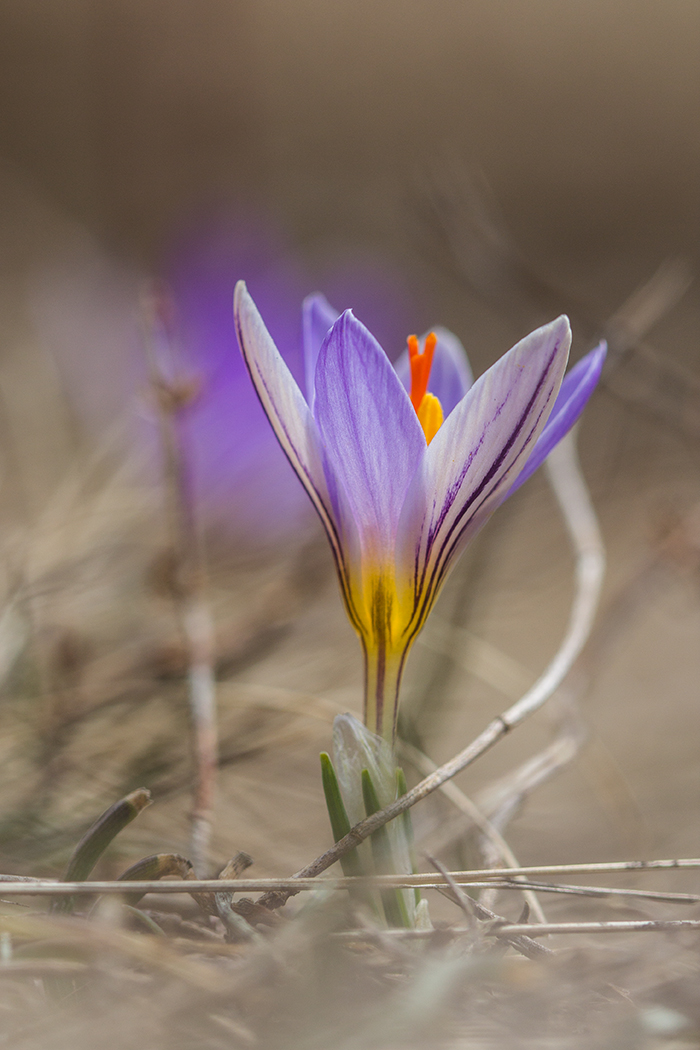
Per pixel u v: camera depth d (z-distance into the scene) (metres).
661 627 0.67
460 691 0.53
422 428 0.36
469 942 0.35
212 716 0.42
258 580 0.56
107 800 0.41
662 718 0.53
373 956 0.35
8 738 0.42
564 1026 0.34
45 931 0.34
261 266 0.87
